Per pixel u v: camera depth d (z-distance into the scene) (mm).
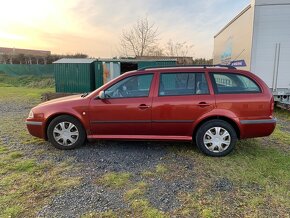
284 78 8547
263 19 8305
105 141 5434
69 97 5297
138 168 4125
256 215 2865
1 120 7953
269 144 5363
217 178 3762
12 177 3773
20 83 24766
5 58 33000
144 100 4621
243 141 5535
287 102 8781
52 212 2914
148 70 4734
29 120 5016
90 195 3285
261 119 4457
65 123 4902
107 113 4711
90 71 14875
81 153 4770
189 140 4699
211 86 4555
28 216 2840
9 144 5355
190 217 2830
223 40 13008
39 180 3686
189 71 4645
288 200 3172
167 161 4402
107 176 3818
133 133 4770
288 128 7004
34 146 5199
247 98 4449
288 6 8133
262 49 8492
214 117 4559
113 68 15227
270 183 3607
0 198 3189
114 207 3014
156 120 4621
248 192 3361
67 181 3662
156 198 3217
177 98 4562
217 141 4570
